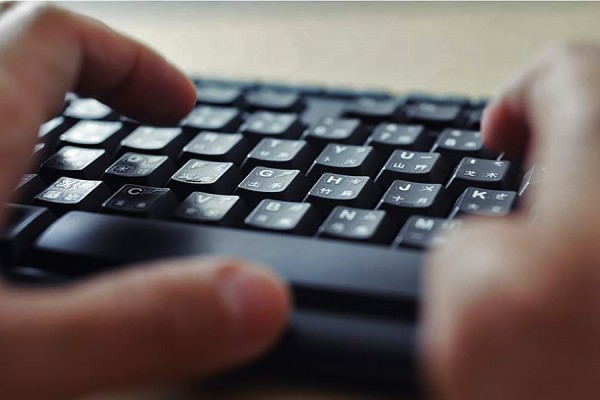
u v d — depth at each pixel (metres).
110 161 0.42
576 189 0.23
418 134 0.42
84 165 0.40
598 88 0.29
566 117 0.28
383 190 0.38
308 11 0.72
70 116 0.47
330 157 0.40
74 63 0.38
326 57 0.62
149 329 0.23
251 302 0.24
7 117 0.32
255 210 0.35
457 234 0.23
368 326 0.28
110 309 0.24
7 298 0.24
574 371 0.20
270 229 0.34
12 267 0.33
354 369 0.27
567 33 0.61
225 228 0.34
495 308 0.20
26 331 0.23
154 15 0.75
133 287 0.24
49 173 0.40
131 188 0.38
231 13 0.74
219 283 0.24
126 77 0.41
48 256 0.33
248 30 0.70
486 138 0.37
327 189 0.37
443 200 0.35
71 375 0.23
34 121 0.33
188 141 0.44
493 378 0.20
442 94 0.52
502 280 0.21
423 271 0.29
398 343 0.27
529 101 0.33
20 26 0.37
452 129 0.43
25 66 0.35
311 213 0.35
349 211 0.34
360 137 0.43
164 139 0.43
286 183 0.37
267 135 0.43
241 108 0.49
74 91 0.41
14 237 0.33
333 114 0.47
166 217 0.36
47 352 0.23
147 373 0.24
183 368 0.24
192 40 0.68
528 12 0.66
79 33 0.39
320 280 0.29
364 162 0.39
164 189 0.37
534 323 0.20
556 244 0.21
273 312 0.25
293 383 0.27
